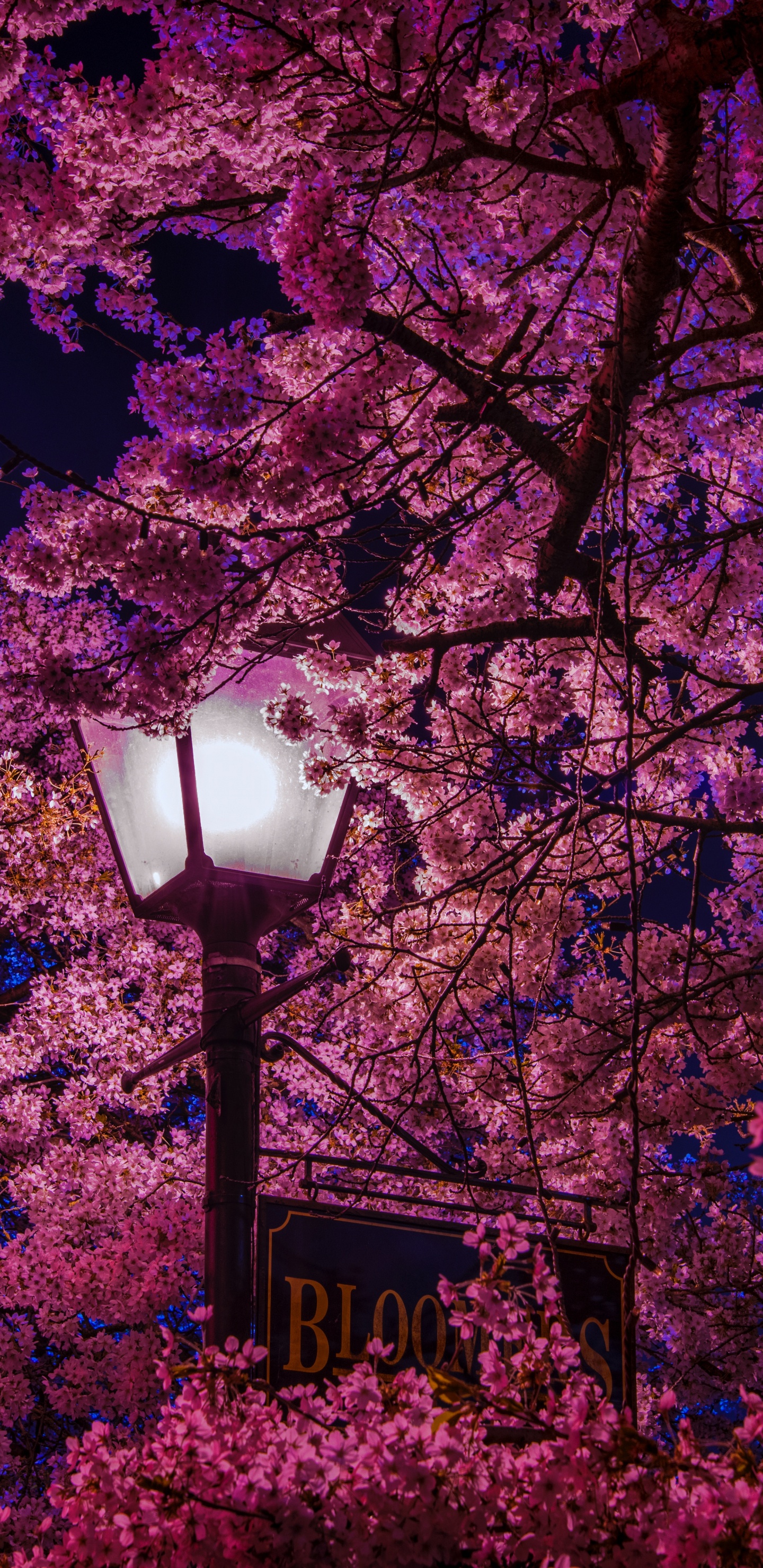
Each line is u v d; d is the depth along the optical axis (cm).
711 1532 177
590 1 425
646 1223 612
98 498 468
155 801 422
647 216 362
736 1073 547
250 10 361
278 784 428
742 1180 699
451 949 557
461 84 374
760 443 530
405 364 432
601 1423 202
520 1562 207
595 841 563
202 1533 202
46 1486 713
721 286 426
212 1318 364
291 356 480
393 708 507
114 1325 663
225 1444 213
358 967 602
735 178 464
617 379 315
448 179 424
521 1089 316
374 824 575
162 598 426
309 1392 226
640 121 407
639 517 543
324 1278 400
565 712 489
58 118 402
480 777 450
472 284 468
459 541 534
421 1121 613
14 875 905
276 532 414
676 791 580
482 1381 213
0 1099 860
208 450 441
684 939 554
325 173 380
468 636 456
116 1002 882
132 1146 742
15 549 459
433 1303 408
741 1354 680
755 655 587
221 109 392
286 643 450
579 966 632
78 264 441
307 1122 865
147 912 415
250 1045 403
